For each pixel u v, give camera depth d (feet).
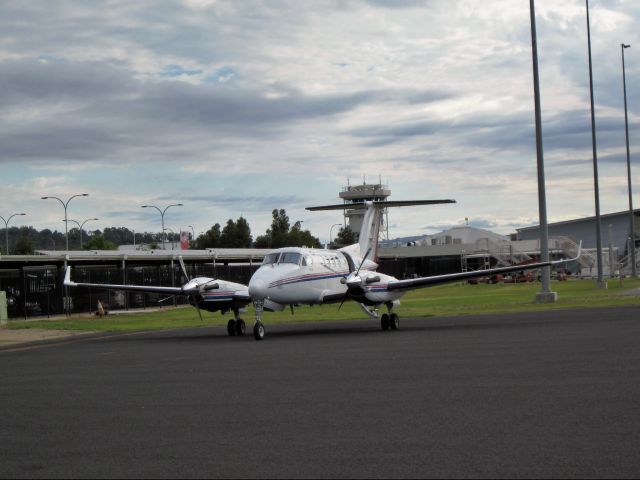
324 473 25.22
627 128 247.09
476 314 113.60
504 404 35.68
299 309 150.30
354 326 100.07
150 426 33.71
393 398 38.40
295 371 50.70
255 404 38.27
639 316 90.53
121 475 25.86
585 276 322.55
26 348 83.35
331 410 35.78
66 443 30.96
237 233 431.84
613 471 24.38
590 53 192.13
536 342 63.82
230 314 144.66
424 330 84.94
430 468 25.39
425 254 369.30
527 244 370.32
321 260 90.79
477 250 343.46
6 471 26.84
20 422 35.99
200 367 55.88
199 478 25.18
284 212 437.17
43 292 149.07
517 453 26.86
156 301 177.06
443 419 32.81
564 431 29.84
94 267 180.55
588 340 63.72
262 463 26.68
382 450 27.91
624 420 31.45
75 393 44.93
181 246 299.38
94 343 86.63
